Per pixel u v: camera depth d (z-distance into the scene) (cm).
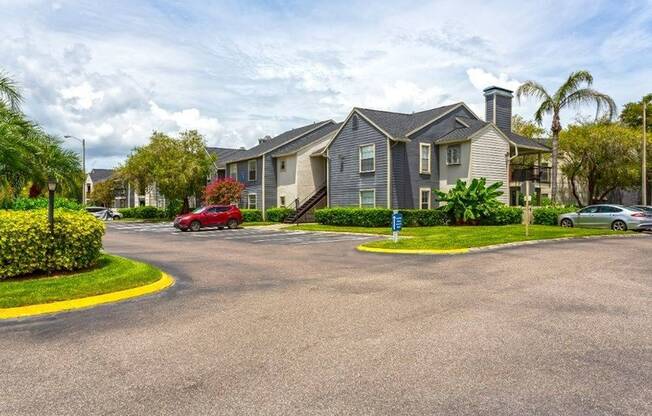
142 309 722
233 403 382
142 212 5109
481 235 1784
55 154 1595
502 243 1584
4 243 923
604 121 3816
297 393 400
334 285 899
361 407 373
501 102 3188
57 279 923
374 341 539
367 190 2931
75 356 500
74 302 759
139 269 1028
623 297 762
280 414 362
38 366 470
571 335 556
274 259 1342
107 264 1127
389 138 2761
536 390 403
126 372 451
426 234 2086
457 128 3048
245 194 4100
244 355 496
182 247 1784
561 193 4091
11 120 1359
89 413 366
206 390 407
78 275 977
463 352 499
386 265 1180
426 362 470
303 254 1472
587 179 3928
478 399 386
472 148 2755
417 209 2684
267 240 2078
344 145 3125
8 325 635
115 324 633
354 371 448
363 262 1250
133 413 366
